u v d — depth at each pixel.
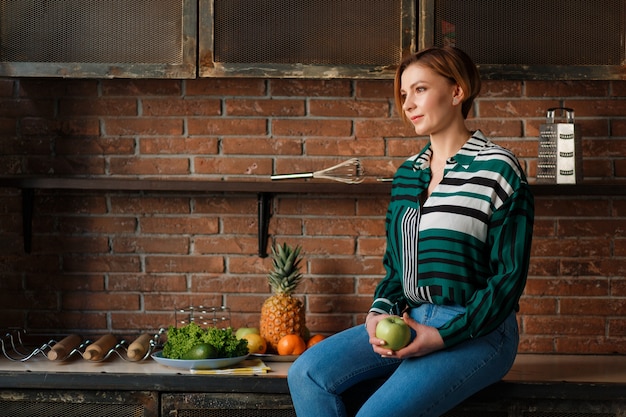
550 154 2.67
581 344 2.80
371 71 2.57
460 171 2.09
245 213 2.84
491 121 2.81
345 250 2.83
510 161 2.05
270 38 2.58
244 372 2.36
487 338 2.05
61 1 2.59
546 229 2.81
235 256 2.84
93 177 2.82
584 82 2.80
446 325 2.00
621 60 2.57
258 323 2.85
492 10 2.57
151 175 2.82
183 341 2.45
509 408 2.25
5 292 2.83
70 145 2.82
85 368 2.41
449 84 2.13
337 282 2.83
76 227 2.83
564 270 2.81
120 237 2.84
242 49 2.58
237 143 2.82
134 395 2.32
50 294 2.84
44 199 2.83
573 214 2.80
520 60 2.58
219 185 2.63
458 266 2.04
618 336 2.80
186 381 2.30
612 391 2.22
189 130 2.82
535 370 2.46
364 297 2.83
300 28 2.59
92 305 2.85
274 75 2.57
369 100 2.81
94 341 2.82
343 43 2.58
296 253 2.70
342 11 2.58
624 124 2.79
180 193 2.83
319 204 2.83
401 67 2.22
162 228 2.83
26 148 2.82
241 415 2.34
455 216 2.05
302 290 2.84
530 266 2.81
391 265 2.33
